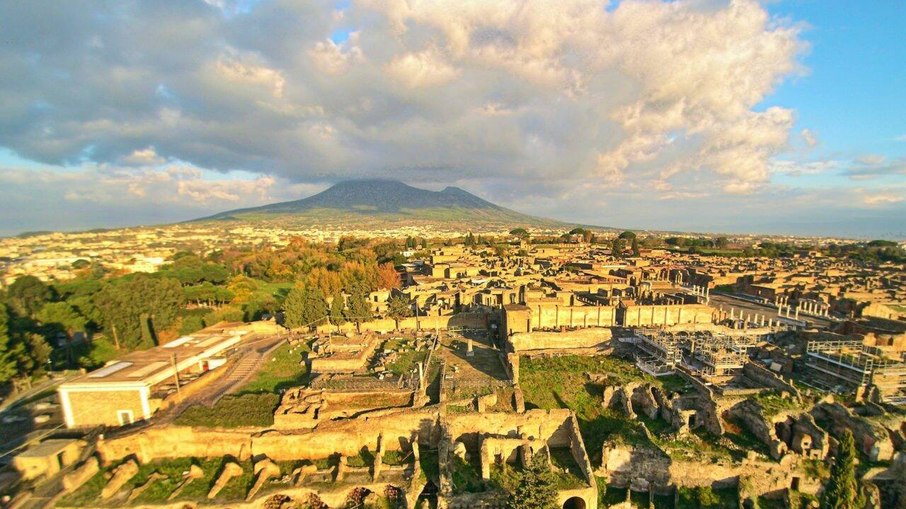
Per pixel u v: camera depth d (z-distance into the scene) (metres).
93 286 132.00
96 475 56.62
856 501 50.97
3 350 72.81
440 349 85.25
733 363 71.62
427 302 110.81
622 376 72.06
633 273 143.88
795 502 55.59
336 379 72.06
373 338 90.62
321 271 145.38
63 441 58.12
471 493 54.12
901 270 172.25
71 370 84.88
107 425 63.88
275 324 101.62
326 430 61.16
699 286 141.88
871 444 57.38
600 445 61.56
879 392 63.78
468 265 148.88
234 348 89.56
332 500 54.53
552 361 77.31
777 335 81.56
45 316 96.06
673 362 74.31
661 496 57.72
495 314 96.44
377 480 56.44
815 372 70.81
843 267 178.25
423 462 59.50
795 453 58.28
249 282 149.50
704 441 61.44
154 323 100.19
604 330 84.44
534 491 50.59
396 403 65.38
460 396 66.25
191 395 70.00
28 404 70.56
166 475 57.69
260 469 57.75
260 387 72.88
